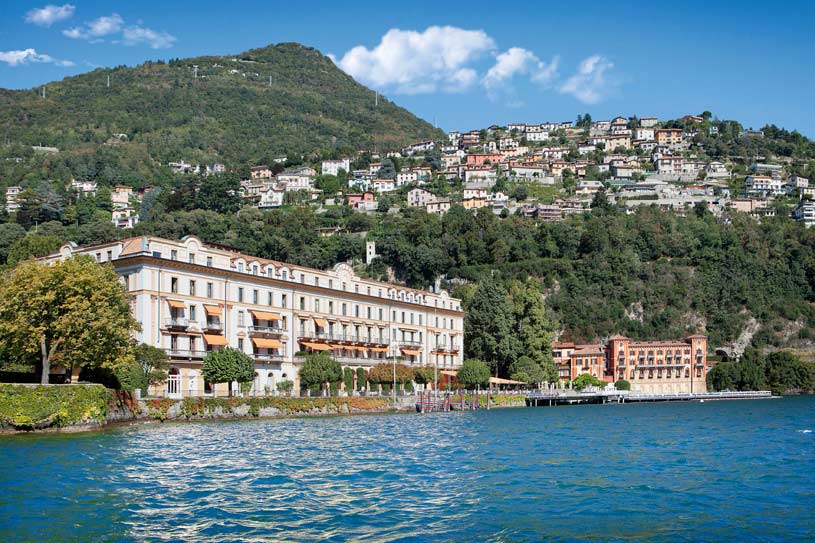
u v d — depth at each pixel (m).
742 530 41.44
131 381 99.69
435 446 78.19
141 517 43.38
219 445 75.38
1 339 91.25
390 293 171.75
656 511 45.84
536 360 195.62
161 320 118.12
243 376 117.94
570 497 49.97
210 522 42.47
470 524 42.41
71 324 89.88
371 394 146.50
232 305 130.38
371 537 39.72
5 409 80.69
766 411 159.62
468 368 175.62
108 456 65.25
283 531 40.75
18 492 48.75
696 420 126.94
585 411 160.00
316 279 150.38
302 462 64.56
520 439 87.12
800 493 51.75
